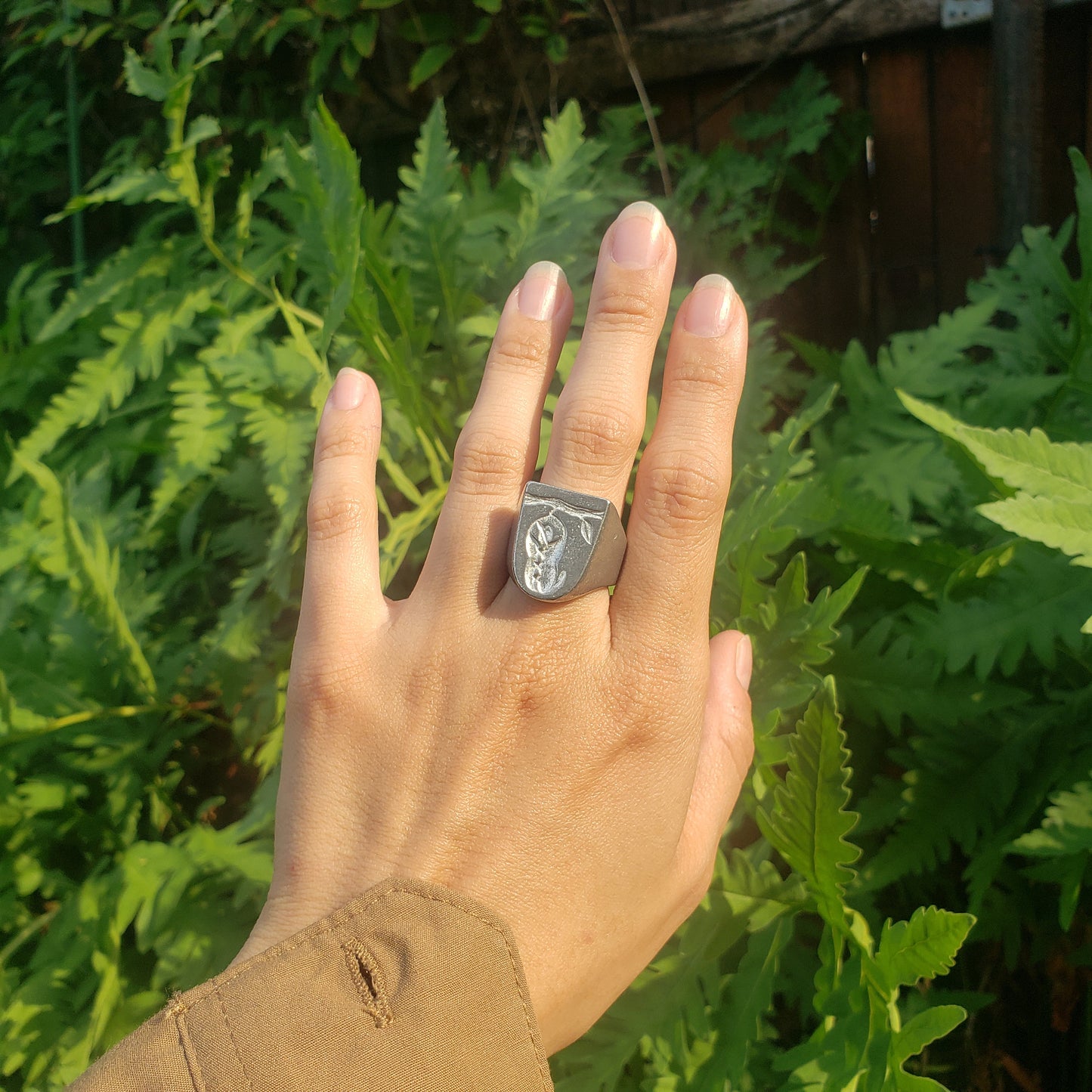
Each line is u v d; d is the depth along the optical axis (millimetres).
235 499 427
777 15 593
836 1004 274
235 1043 186
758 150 637
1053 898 341
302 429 362
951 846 341
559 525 221
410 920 200
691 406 229
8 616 414
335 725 226
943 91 590
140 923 353
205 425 379
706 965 300
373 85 633
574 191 406
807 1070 281
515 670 220
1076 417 370
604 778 220
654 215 236
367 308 329
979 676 312
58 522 392
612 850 219
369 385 247
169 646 444
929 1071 354
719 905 306
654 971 302
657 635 223
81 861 421
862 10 579
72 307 442
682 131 653
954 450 334
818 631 284
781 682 293
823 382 439
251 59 609
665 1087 290
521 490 236
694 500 223
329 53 566
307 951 197
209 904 368
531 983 210
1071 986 349
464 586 230
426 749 220
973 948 358
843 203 631
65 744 417
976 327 392
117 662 404
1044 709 327
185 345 494
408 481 354
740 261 523
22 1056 361
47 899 420
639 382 233
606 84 637
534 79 617
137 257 446
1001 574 322
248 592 363
